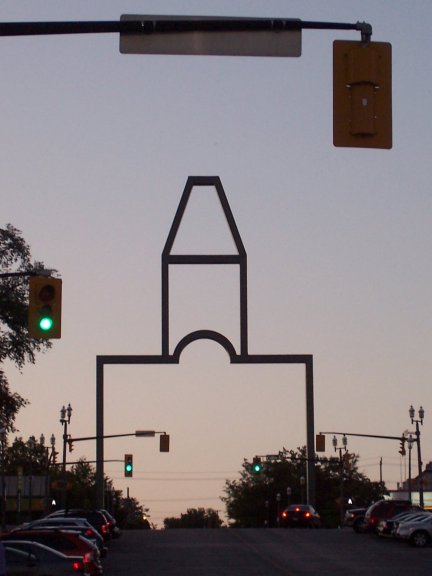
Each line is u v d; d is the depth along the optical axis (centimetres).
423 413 7225
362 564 4009
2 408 6062
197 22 1438
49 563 2661
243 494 14550
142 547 4919
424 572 3672
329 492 13638
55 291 2323
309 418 7225
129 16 1467
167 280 6962
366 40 1442
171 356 7062
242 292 6994
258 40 1452
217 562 4100
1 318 6156
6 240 6203
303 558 4294
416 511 5784
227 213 6856
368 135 1438
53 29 1456
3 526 7381
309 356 7175
